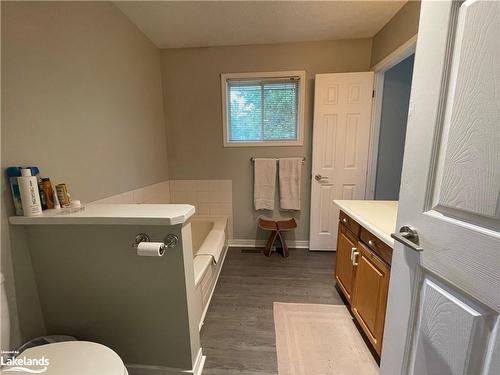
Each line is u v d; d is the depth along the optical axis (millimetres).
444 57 623
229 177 2818
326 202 2654
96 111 1546
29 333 1113
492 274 502
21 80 1047
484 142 520
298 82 2580
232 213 2893
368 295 1311
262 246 2916
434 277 681
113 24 1740
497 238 487
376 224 1267
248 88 2658
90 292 1153
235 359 1326
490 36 503
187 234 1120
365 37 2408
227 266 2408
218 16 1968
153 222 976
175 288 1108
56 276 1142
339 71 2500
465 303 573
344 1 1806
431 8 665
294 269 2336
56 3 1229
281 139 2725
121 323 1182
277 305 1781
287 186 2693
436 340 662
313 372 1247
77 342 920
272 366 1281
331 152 2551
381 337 1176
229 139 2777
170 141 2787
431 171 676
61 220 998
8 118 996
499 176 489
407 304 800
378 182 2666
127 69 1938
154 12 1880
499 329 495
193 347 1210
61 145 1265
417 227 734
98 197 1569
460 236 577
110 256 1099
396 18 1975
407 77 2457
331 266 2391
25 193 995
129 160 1963
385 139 2578
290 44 2490
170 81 2658
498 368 500
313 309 1730
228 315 1677
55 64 1225
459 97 583
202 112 2699
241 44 2516
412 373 782
